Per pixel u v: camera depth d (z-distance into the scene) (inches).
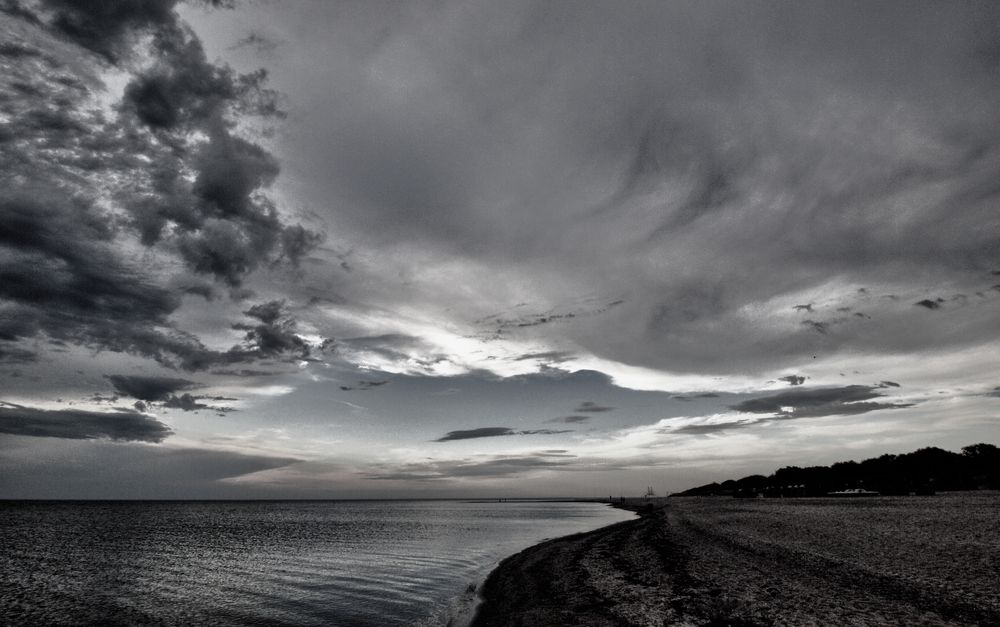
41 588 1081.4
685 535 1439.5
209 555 1654.8
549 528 2679.6
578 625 583.5
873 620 528.7
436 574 1177.4
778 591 676.1
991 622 506.6
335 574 1207.6
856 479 4436.5
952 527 1238.3
